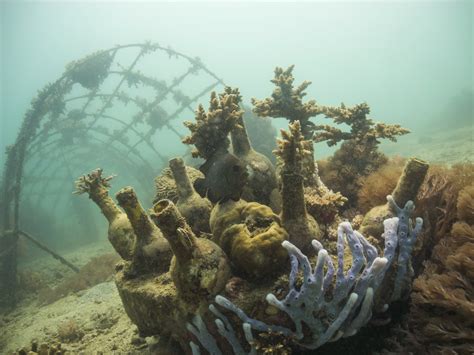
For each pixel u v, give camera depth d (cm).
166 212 246
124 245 383
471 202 292
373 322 276
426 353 244
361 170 486
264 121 1448
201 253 257
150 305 304
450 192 327
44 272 1334
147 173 1867
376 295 264
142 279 336
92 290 831
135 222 338
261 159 377
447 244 292
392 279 269
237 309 243
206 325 266
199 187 317
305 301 226
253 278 267
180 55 1494
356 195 460
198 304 267
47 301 935
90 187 411
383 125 468
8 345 661
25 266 1576
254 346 246
